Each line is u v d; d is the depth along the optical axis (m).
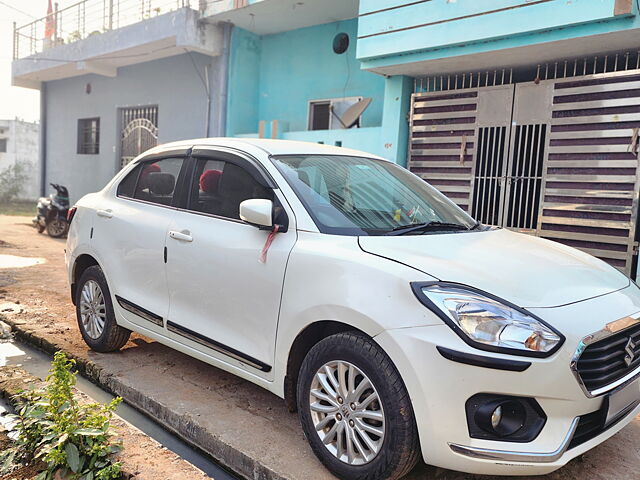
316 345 2.78
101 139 15.12
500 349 2.27
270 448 3.00
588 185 6.57
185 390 3.76
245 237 3.21
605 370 2.46
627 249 6.31
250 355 3.11
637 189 6.20
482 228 3.65
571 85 6.66
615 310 2.58
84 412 2.93
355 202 3.31
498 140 7.34
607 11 5.60
